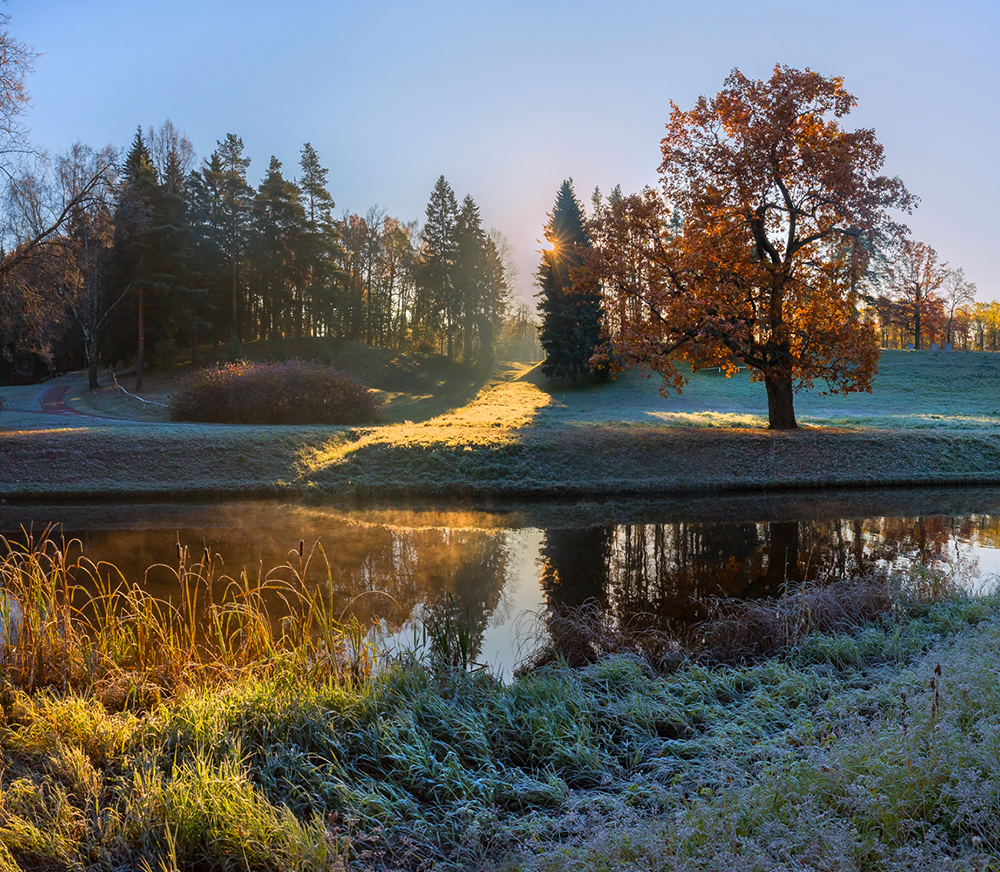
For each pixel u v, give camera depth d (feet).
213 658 23.07
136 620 23.63
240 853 12.37
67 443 70.54
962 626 24.03
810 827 11.03
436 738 17.66
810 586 29.78
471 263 222.28
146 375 169.37
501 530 49.96
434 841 13.37
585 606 30.19
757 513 55.83
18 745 16.42
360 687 20.03
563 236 171.12
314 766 15.48
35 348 115.75
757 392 158.61
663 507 59.31
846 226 73.26
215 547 43.60
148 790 13.98
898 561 38.50
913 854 10.29
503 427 95.66
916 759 12.81
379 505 61.26
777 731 17.19
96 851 12.47
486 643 26.21
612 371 81.00
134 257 157.58
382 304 257.34
